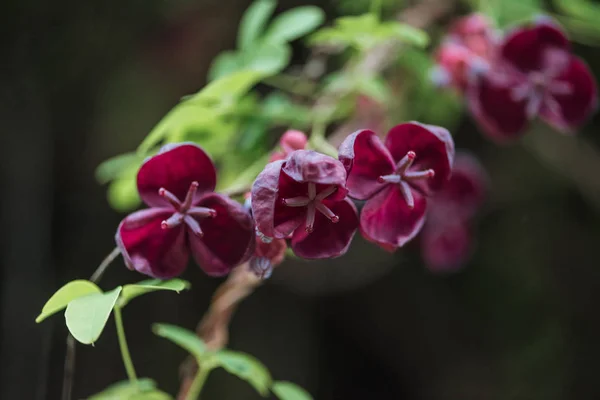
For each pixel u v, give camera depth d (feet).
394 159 1.31
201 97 1.45
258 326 2.74
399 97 1.79
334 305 2.80
